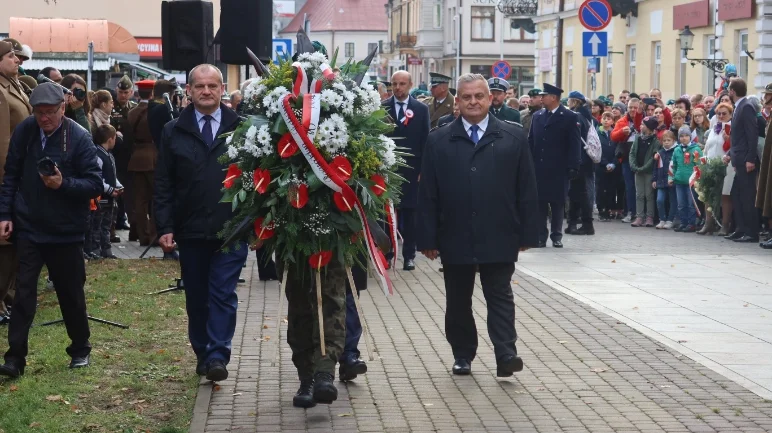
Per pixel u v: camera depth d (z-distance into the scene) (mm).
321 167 6867
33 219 7992
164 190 7922
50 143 8039
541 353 8945
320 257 7055
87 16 40938
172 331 9805
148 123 14312
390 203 7363
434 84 15961
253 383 7914
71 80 12281
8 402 7270
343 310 7273
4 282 9781
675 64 33469
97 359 8594
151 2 41500
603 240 17609
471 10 78688
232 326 7754
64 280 8180
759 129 16922
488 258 7914
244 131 7070
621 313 10797
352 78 7246
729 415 7113
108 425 6859
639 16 36531
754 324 10227
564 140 16047
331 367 7133
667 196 19594
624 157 20734
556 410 7242
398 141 13492
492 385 7910
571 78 43562
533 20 48438
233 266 7801
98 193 8117
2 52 9727
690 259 15000
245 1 12758
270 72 7191
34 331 9555
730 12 29141
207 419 6992
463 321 8234
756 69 28016
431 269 14062
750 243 16984
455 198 7977
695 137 18953
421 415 7125
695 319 10500
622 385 7898
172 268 13547
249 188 7086
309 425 6879
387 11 105750
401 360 8703
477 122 8086
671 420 6996
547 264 14531
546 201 16234
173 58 12758
